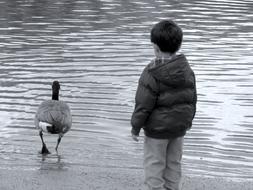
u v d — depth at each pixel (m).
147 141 9.05
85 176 11.42
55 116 14.47
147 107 8.67
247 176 12.97
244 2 43.22
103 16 36.97
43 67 24.44
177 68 8.58
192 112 9.02
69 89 21.23
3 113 18.28
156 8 40.25
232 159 14.64
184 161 14.31
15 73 23.39
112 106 19.20
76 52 27.27
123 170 12.48
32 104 19.34
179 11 39.12
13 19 35.69
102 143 15.65
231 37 31.31
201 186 10.92
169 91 8.68
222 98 20.48
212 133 16.83
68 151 14.77
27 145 15.29
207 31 32.75
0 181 10.89
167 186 9.33
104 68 24.41
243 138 16.42
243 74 23.89
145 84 8.65
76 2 42.78
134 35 31.17
